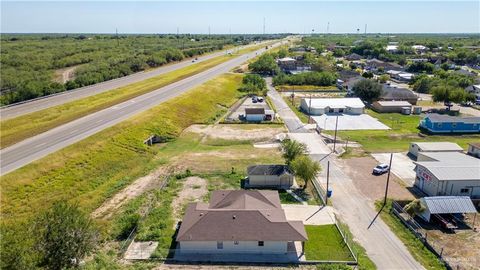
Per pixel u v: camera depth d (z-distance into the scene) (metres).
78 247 30.72
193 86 110.69
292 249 37.00
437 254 36.00
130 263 34.53
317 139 73.38
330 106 94.69
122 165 57.50
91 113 77.50
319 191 50.12
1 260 24.48
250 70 157.00
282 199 47.84
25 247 26.36
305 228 40.72
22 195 44.25
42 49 192.75
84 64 152.50
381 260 35.25
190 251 36.34
